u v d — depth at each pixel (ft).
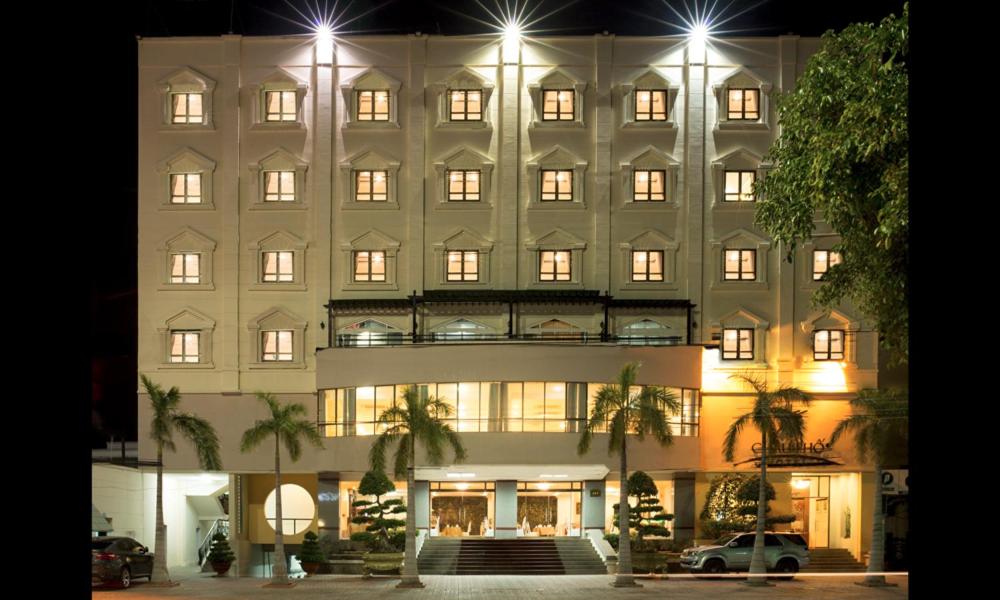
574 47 164.14
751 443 159.12
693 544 159.02
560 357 148.87
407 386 151.12
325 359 156.15
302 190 163.94
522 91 163.94
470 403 149.18
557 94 163.94
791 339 161.68
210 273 163.94
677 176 163.12
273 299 163.63
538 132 163.43
